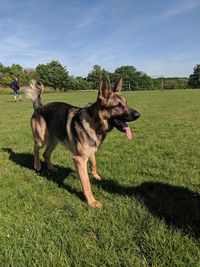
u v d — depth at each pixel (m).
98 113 1.32
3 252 0.93
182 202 1.26
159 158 1.96
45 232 1.04
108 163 1.86
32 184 1.53
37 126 1.72
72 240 0.99
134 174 1.65
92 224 1.09
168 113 4.55
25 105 6.65
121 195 1.34
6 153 2.16
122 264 0.87
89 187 1.31
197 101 6.84
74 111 1.47
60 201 1.32
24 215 1.18
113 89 1.38
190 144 2.33
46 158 1.78
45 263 0.87
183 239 0.97
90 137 1.32
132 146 2.33
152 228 1.03
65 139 1.48
